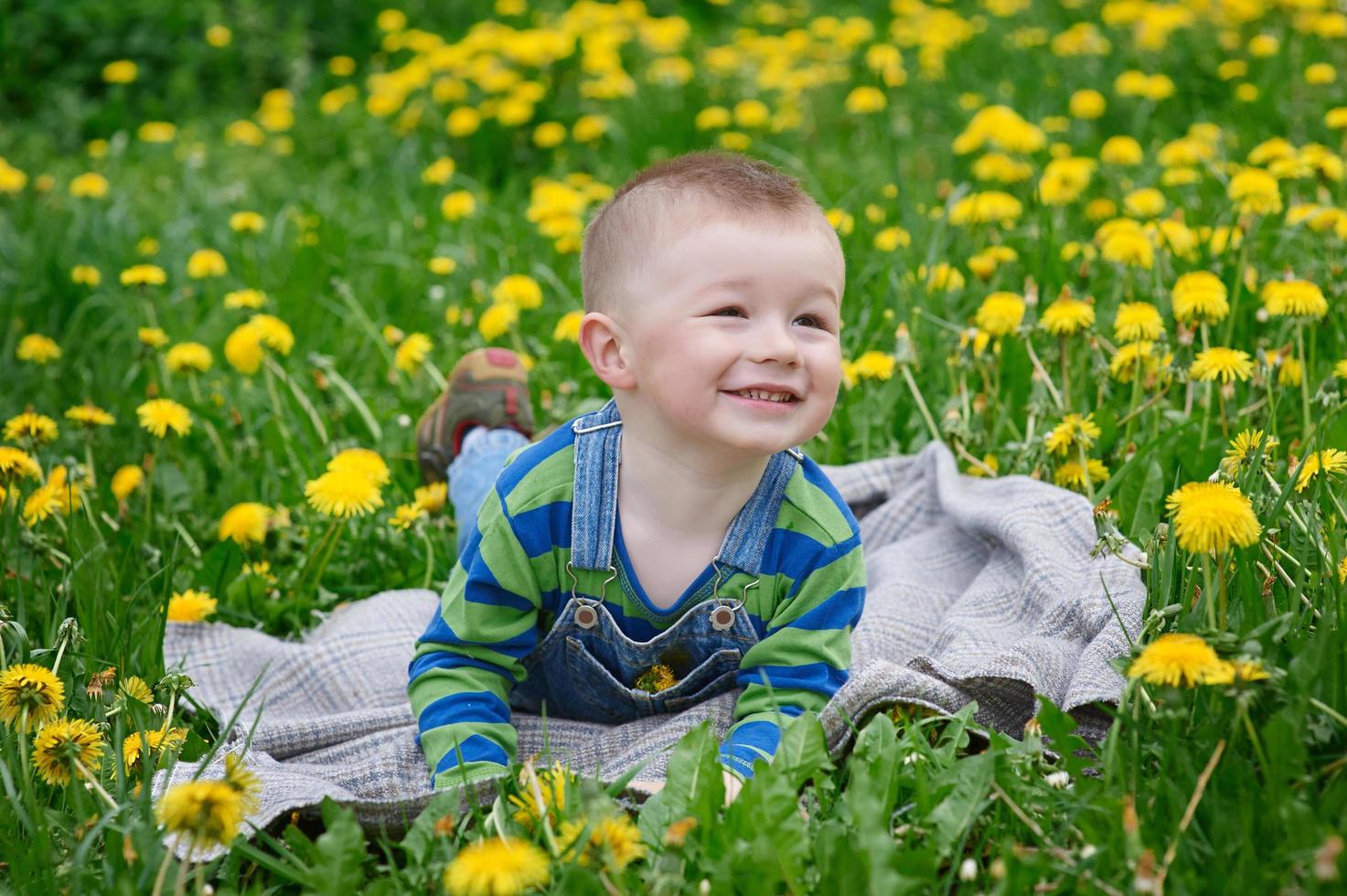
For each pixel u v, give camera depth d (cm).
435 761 185
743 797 155
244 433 305
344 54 729
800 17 746
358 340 386
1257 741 152
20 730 172
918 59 605
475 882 136
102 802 169
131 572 253
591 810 150
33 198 471
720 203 174
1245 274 311
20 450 260
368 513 254
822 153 522
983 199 364
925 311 326
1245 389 288
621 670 196
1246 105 503
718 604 187
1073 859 152
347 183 570
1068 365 295
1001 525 238
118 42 699
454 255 436
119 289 425
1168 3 614
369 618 242
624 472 187
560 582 190
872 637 224
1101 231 344
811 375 174
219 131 630
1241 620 179
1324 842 140
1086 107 495
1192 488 170
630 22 689
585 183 506
